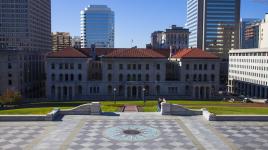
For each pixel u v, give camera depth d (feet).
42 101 400.47
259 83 507.30
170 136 159.84
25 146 143.33
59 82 437.99
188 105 332.60
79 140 152.05
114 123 185.16
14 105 365.40
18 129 171.01
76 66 441.68
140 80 450.71
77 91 443.32
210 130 171.73
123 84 444.14
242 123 188.03
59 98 428.15
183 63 453.99
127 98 423.23
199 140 153.79
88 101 388.98
